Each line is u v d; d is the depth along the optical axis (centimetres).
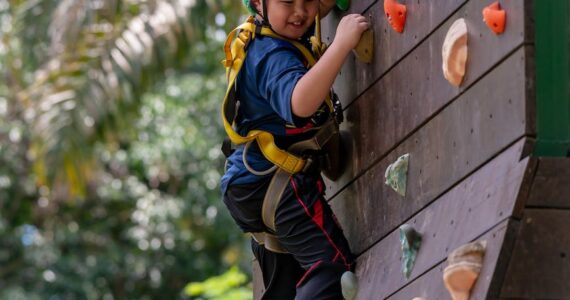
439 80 644
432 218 637
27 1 1938
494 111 595
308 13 695
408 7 680
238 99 709
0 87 2361
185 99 2466
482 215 583
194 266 2556
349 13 752
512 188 566
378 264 684
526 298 550
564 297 551
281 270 763
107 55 1502
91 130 1510
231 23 1603
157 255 2573
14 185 2458
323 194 720
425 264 625
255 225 727
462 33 619
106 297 2569
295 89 659
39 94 1544
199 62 2488
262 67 689
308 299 693
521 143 572
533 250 555
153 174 2498
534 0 580
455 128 628
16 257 2559
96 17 1520
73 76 1511
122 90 1493
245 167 710
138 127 2434
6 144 2402
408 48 677
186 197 2494
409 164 672
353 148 739
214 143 2484
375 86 714
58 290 2545
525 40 574
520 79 575
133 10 1523
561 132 574
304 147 705
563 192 562
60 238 2567
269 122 702
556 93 575
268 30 701
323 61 666
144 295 2594
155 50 1500
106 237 2592
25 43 1873
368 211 717
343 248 706
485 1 605
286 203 702
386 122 700
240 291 1496
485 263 565
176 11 1517
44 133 1519
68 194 1594
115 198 2520
